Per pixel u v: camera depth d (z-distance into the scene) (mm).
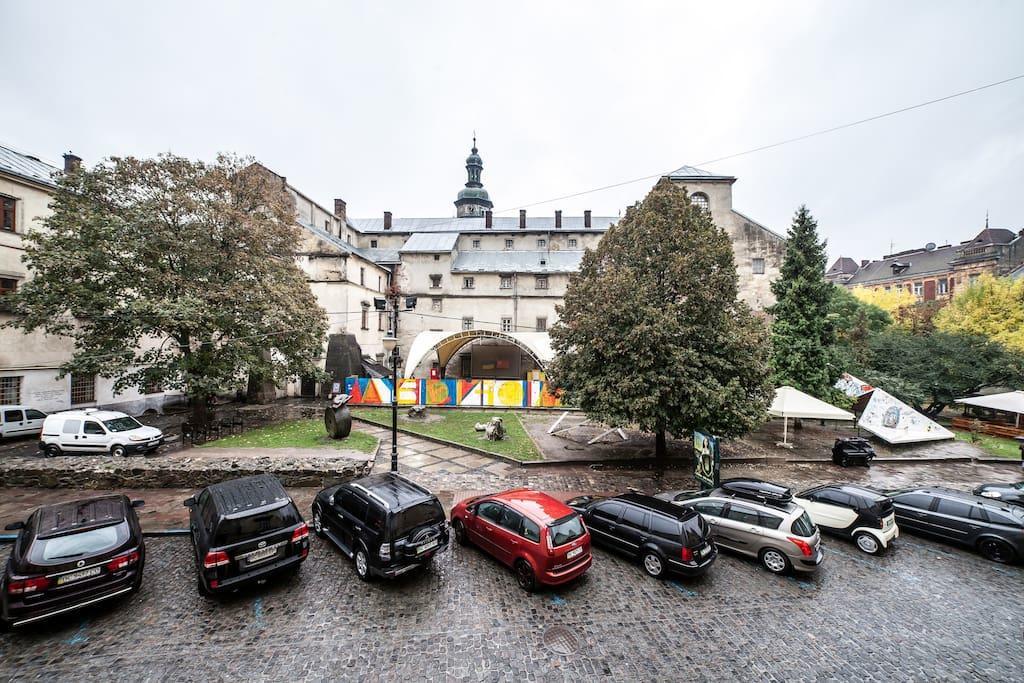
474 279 40625
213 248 18688
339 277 32312
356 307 34094
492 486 14078
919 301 54656
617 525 9727
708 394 14594
